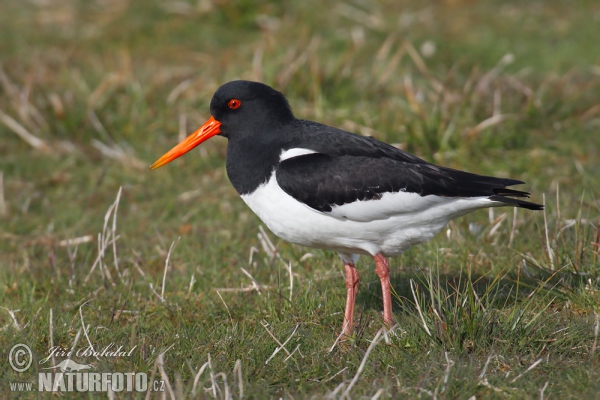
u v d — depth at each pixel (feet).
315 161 28.81
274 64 56.29
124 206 45.44
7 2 75.31
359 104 53.01
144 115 53.01
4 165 49.57
